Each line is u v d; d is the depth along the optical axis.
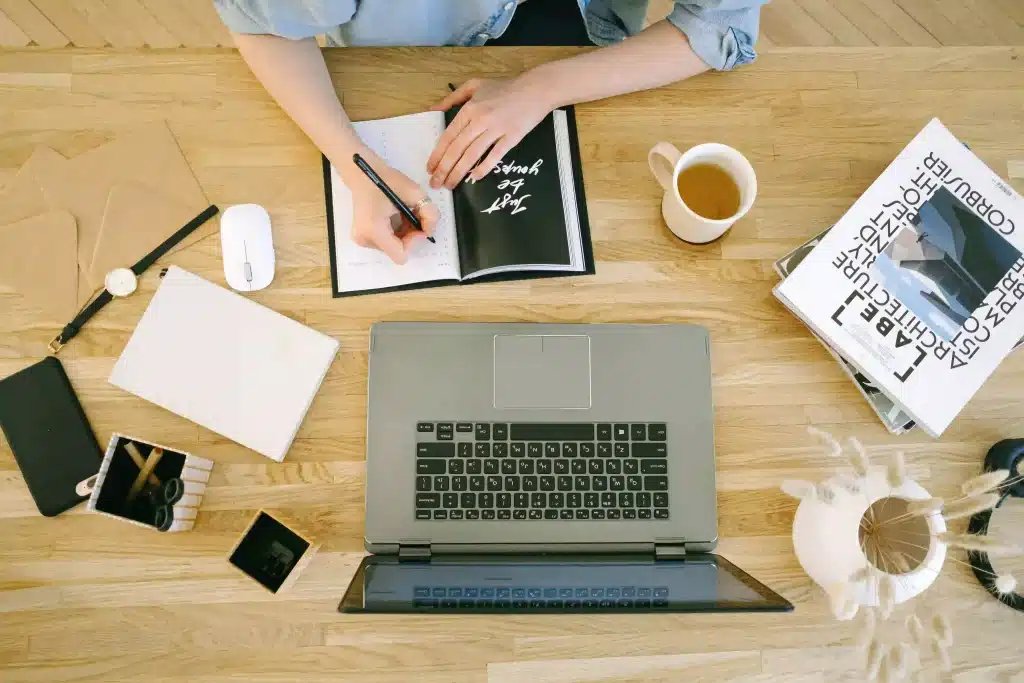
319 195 0.98
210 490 0.90
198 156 0.97
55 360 0.91
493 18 1.14
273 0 0.89
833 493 0.78
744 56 1.02
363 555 0.90
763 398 0.96
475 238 0.96
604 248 0.98
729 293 0.99
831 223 1.01
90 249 0.94
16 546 0.87
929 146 0.97
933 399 0.91
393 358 0.92
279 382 0.92
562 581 0.81
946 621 0.72
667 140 1.02
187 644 0.87
